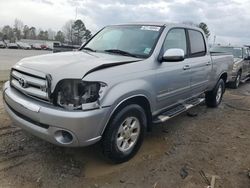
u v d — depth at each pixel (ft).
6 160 12.50
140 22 16.69
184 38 17.24
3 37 280.92
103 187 11.18
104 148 12.03
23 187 10.77
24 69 11.93
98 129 11.14
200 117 21.27
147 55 14.11
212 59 20.75
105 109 11.11
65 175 11.76
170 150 14.83
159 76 14.15
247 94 33.53
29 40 262.88
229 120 20.97
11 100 12.11
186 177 12.24
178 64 15.93
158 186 11.46
